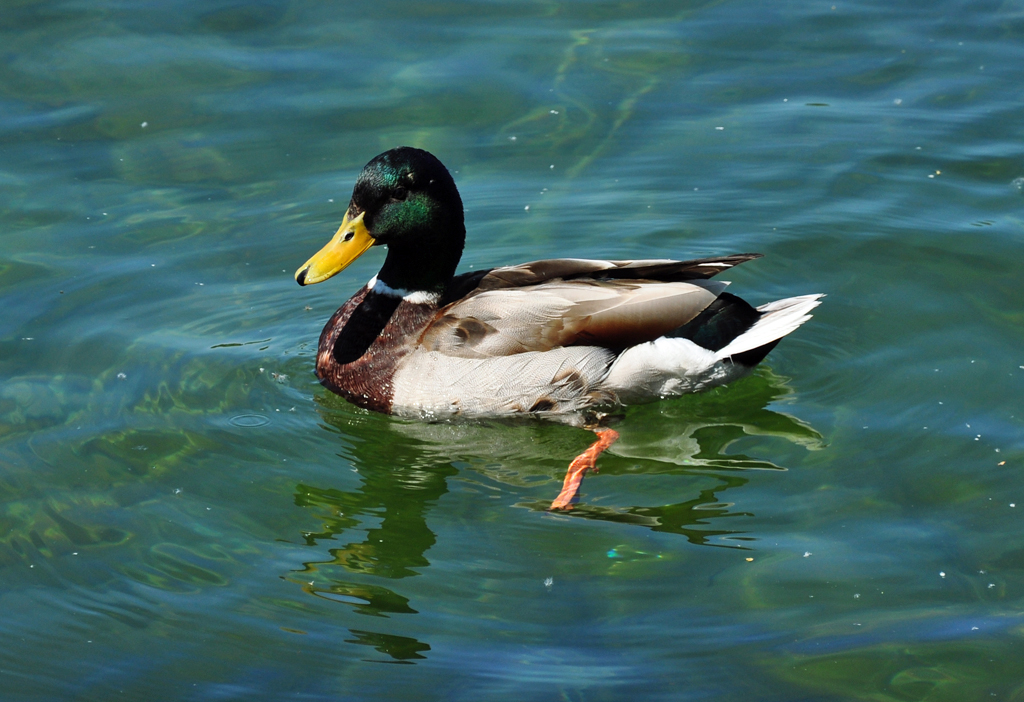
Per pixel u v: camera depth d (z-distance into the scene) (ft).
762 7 61.57
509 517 33.30
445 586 30.40
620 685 26.99
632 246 46.11
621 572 30.71
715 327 37.60
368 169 38.32
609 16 60.75
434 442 37.47
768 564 30.76
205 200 48.60
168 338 41.29
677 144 51.88
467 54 57.41
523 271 39.01
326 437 37.27
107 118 52.95
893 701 26.45
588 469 35.53
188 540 32.27
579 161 51.03
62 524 32.71
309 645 28.48
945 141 51.13
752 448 36.09
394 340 38.93
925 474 33.96
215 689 27.25
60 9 60.44
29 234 46.24
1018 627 28.37
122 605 29.86
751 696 26.61
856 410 37.32
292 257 45.57
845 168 50.01
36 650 28.43
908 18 60.13
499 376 37.24
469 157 51.26
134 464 35.24
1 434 36.14
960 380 38.09
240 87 55.01
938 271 44.01
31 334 40.98
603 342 37.35
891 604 29.25
